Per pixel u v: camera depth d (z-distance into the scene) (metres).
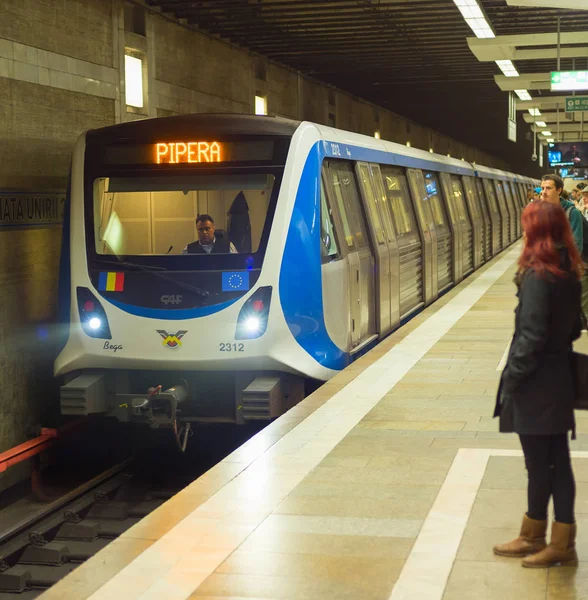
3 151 10.91
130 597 3.78
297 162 8.73
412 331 11.26
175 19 15.90
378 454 5.90
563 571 3.95
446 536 4.40
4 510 9.88
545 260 3.88
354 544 4.34
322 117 24.38
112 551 4.32
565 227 3.94
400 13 15.71
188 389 8.78
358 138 11.12
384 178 12.31
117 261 8.83
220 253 8.61
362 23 16.53
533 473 4.06
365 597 3.74
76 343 8.85
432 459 5.75
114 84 13.70
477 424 6.63
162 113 15.48
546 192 8.42
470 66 22.17
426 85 25.83
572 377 3.98
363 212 10.84
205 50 17.20
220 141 8.78
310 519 4.71
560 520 3.99
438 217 16.11
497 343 10.26
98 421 10.95
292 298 8.52
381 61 21.16
